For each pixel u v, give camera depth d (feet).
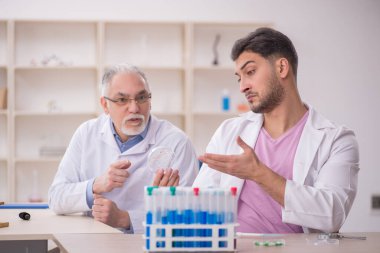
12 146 17.70
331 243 6.27
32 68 17.99
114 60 18.79
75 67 17.90
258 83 7.49
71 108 18.78
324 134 7.57
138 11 18.67
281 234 6.95
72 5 18.44
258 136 8.02
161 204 5.47
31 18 17.89
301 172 7.49
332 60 19.21
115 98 9.12
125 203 9.37
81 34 18.74
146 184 9.43
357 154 7.56
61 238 6.75
